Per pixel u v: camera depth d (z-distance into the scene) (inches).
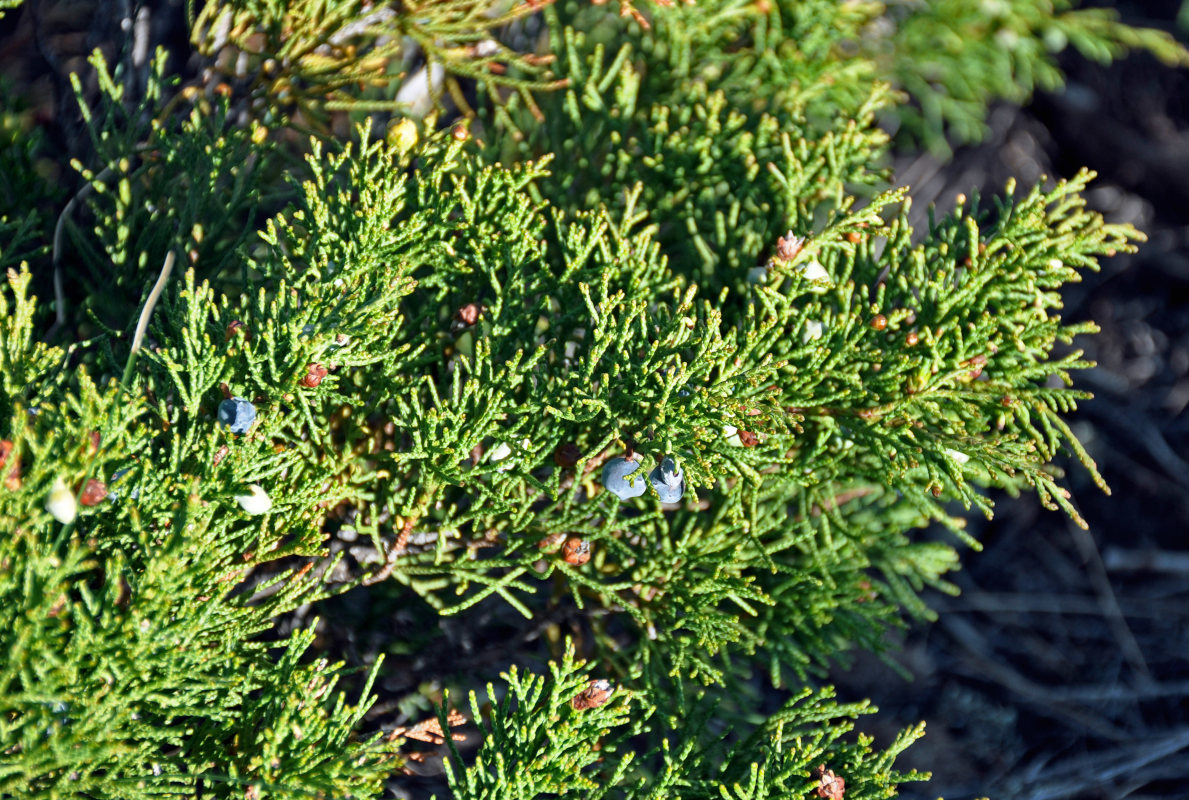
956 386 29.5
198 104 30.9
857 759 29.0
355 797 28.0
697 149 31.1
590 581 29.4
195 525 27.8
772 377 29.0
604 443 28.7
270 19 30.6
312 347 28.3
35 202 30.8
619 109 31.6
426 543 29.6
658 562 29.6
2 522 27.3
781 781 28.6
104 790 27.5
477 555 31.6
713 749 29.4
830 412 29.4
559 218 29.6
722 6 32.6
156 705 27.7
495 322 29.2
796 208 30.5
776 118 32.2
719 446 28.5
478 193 29.5
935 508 29.2
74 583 27.5
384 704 31.3
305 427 29.3
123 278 30.2
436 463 28.7
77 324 30.3
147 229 30.4
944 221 30.4
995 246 29.8
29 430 27.5
